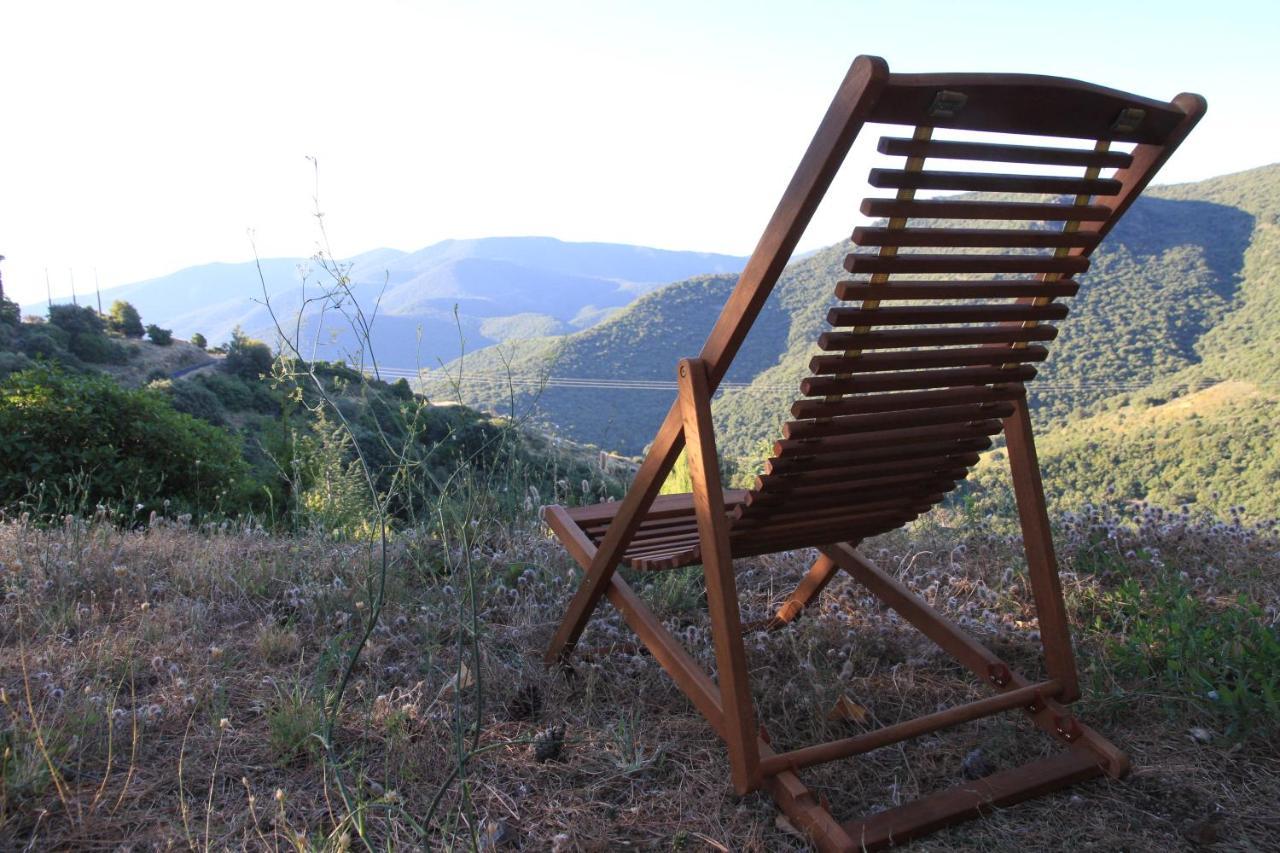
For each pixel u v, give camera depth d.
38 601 2.89
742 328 1.67
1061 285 1.82
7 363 32.44
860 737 1.91
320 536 3.75
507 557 3.61
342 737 2.15
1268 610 2.76
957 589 3.29
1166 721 2.25
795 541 2.32
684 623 3.09
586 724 2.26
